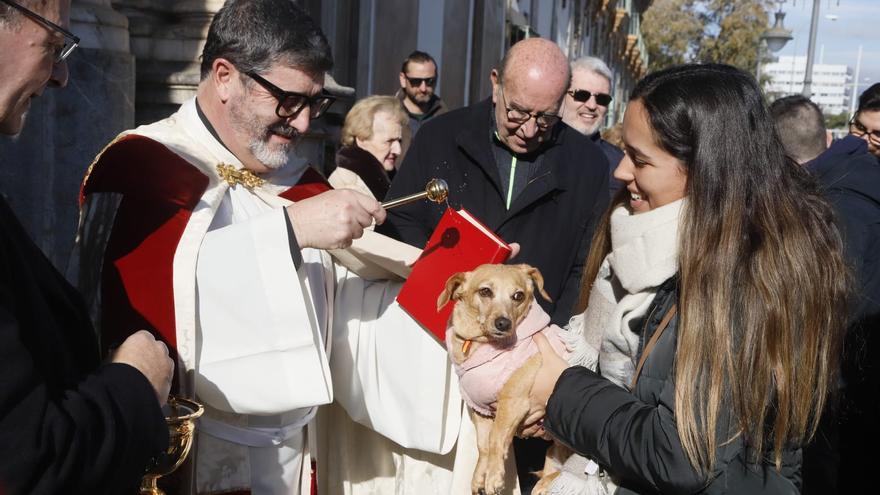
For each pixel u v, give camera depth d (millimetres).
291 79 2463
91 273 2455
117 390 1633
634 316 2104
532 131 3705
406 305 2701
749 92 2016
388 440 3014
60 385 1634
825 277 1932
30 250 1784
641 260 2061
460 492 2875
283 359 2359
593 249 2451
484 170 3814
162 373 1784
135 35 5141
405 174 3891
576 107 5809
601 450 2008
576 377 2119
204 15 5207
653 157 2037
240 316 2361
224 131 2600
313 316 2406
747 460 1899
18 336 1459
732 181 1948
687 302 1908
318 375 2367
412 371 2760
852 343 3686
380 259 2797
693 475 1864
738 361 1847
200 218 2439
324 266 2803
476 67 13867
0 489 1375
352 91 7262
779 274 1876
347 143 5113
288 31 2445
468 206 3828
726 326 1858
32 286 1645
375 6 8992
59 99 4152
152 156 2486
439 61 11758
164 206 2424
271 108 2488
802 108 4727
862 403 3795
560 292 3873
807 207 2000
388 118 5031
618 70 44156
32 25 1568
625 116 2113
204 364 2402
